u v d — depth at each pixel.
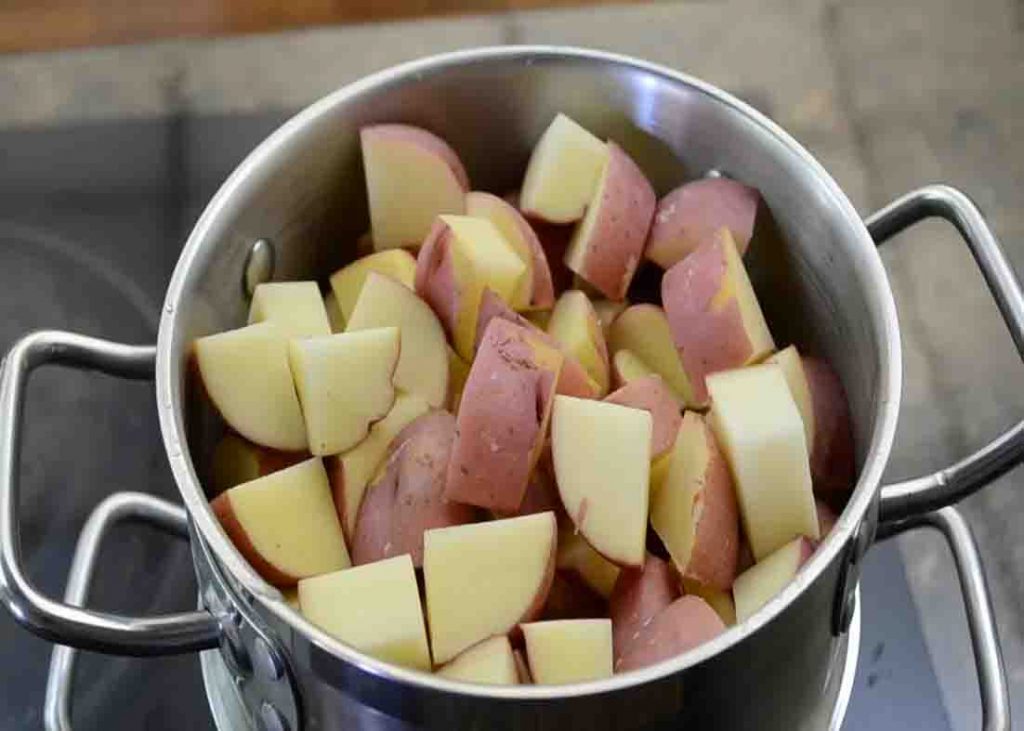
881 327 0.59
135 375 0.62
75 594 0.63
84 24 0.88
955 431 0.75
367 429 0.61
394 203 0.66
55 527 0.73
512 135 0.68
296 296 0.64
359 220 0.68
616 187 0.66
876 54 0.86
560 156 0.66
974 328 0.77
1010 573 0.71
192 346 0.61
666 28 0.87
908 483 0.60
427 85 0.66
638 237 0.66
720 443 0.60
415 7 0.88
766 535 0.60
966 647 0.69
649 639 0.57
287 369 0.62
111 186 0.82
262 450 0.62
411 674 0.52
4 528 0.57
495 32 0.87
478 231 0.64
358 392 0.61
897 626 0.69
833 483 0.63
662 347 0.65
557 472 0.59
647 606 0.58
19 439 0.59
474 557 0.58
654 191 0.69
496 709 0.52
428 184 0.66
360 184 0.67
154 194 0.82
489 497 0.59
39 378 0.76
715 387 0.60
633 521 0.59
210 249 0.62
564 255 0.67
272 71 0.86
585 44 0.86
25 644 0.70
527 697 0.52
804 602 0.54
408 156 0.65
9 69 0.86
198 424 0.62
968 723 0.67
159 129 0.84
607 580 0.60
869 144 0.83
